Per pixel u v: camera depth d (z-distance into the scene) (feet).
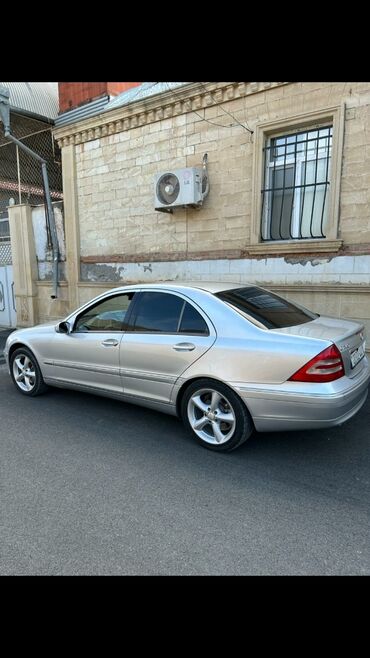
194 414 11.78
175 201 22.71
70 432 12.94
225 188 22.18
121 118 25.38
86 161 28.09
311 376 9.80
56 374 15.26
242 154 21.38
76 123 27.45
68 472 10.43
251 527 8.18
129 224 26.50
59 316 31.73
